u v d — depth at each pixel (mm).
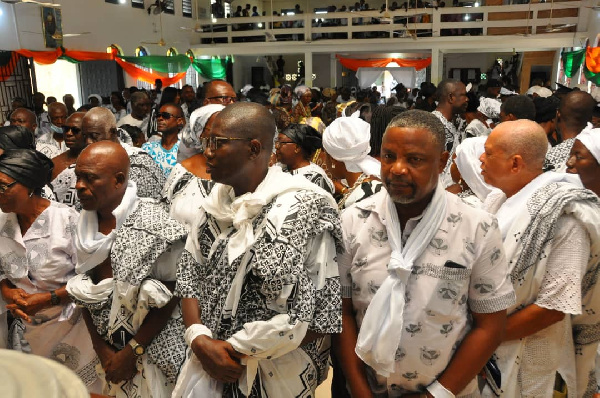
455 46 15141
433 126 1281
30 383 437
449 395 1344
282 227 1318
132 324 1710
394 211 1365
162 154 3594
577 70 12484
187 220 2088
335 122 2246
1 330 2211
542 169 1736
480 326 1375
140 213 1762
